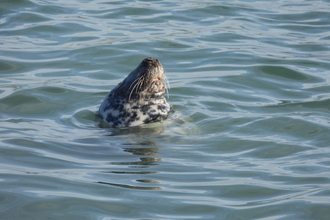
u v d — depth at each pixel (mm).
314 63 42750
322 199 22641
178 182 24469
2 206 21953
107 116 33562
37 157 27312
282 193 23328
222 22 51625
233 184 24250
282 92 37906
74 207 21984
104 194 23141
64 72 41031
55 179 24625
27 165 26266
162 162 26859
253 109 34875
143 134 31031
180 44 46219
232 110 34688
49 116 34094
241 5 56875
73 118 33812
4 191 23234
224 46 46031
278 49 45500
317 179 24641
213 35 48406
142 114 33156
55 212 21578
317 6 56438
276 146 28906
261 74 40969
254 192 23469
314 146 28781
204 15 53531
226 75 40719
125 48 45219
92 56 43781
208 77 40344
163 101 34406
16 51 44062
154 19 52125
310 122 31969
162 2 57531
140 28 49688
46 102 36156
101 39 46875
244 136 30375
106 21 51344
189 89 38188
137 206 22125
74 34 47906
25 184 24031
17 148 28484
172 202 22500
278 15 53688
